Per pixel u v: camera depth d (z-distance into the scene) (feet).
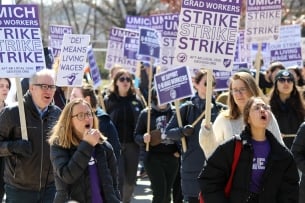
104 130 32.17
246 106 22.47
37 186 27.22
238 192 22.12
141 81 61.98
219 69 28.50
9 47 29.12
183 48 28.63
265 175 22.08
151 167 37.42
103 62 119.14
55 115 27.63
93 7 152.76
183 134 32.35
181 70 37.24
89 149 22.57
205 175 22.54
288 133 35.24
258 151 22.29
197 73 33.27
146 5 156.35
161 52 46.98
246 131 22.41
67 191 22.90
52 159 23.26
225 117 27.12
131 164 40.86
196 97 33.53
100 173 23.20
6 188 27.66
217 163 22.36
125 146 40.73
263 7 43.19
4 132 27.27
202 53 28.53
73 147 23.29
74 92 31.91
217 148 22.45
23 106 26.91
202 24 28.53
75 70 35.63
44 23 161.27
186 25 28.58
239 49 52.26
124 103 41.37
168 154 37.42
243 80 26.61
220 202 22.26
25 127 26.76
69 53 35.53
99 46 143.64
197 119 32.50
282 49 53.67
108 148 23.76
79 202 22.77
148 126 38.11
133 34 54.29
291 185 22.50
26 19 29.27
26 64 29.19
